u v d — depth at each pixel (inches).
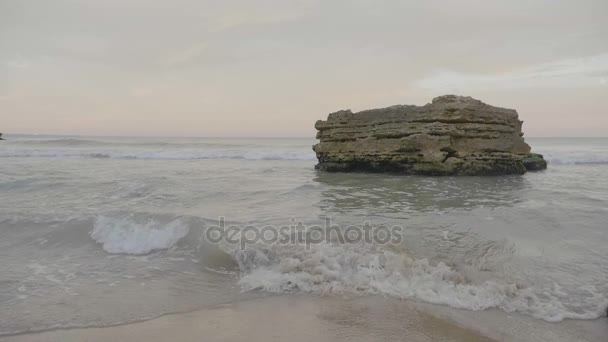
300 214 423.8
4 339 185.3
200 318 207.3
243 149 1897.1
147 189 604.7
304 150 1803.6
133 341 182.7
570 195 542.3
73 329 195.3
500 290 231.0
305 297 233.1
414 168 771.4
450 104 737.0
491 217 402.0
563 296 226.2
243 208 461.4
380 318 204.4
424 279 248.1
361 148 856.9
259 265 281.4
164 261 299.1
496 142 791.7
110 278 266.5
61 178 717.3
